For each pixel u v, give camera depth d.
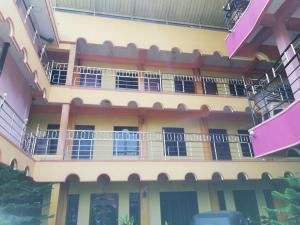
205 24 14.38
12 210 7.30
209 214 7.51
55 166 8.73
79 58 12.74
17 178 7.66
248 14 7.38
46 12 9.06
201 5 13.48
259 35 7.68
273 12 6.91
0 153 5.72
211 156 12.30
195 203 11.91
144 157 11.58
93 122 12.04
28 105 9.54
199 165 10.03
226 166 10.28
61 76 12.09
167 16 13.77
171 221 11.37
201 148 12.59
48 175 8.55
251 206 12.45
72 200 10.84
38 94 9.74
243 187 12.64
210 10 13.74
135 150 11.93
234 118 13.62
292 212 7.17
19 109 8.67
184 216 11.57
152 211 11.24
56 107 11.22
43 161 8.70
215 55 13.14
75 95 10.34
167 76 13.73
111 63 13.20
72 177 11.00
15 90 8.27
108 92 10.79
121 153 11.75
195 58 13.57
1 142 5.74
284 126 5.98
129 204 11.13
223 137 13.02
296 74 6.33
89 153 11.50
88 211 10.67
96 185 11.18
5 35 6.62
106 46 12.15
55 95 10.16
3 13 5.84
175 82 13.88
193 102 11.67
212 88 14.28
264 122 6.80
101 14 13.04
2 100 6.55
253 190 12.73
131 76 12.45
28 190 7.72
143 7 13.21
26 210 8.53
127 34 11.99
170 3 13.20
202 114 12.83
